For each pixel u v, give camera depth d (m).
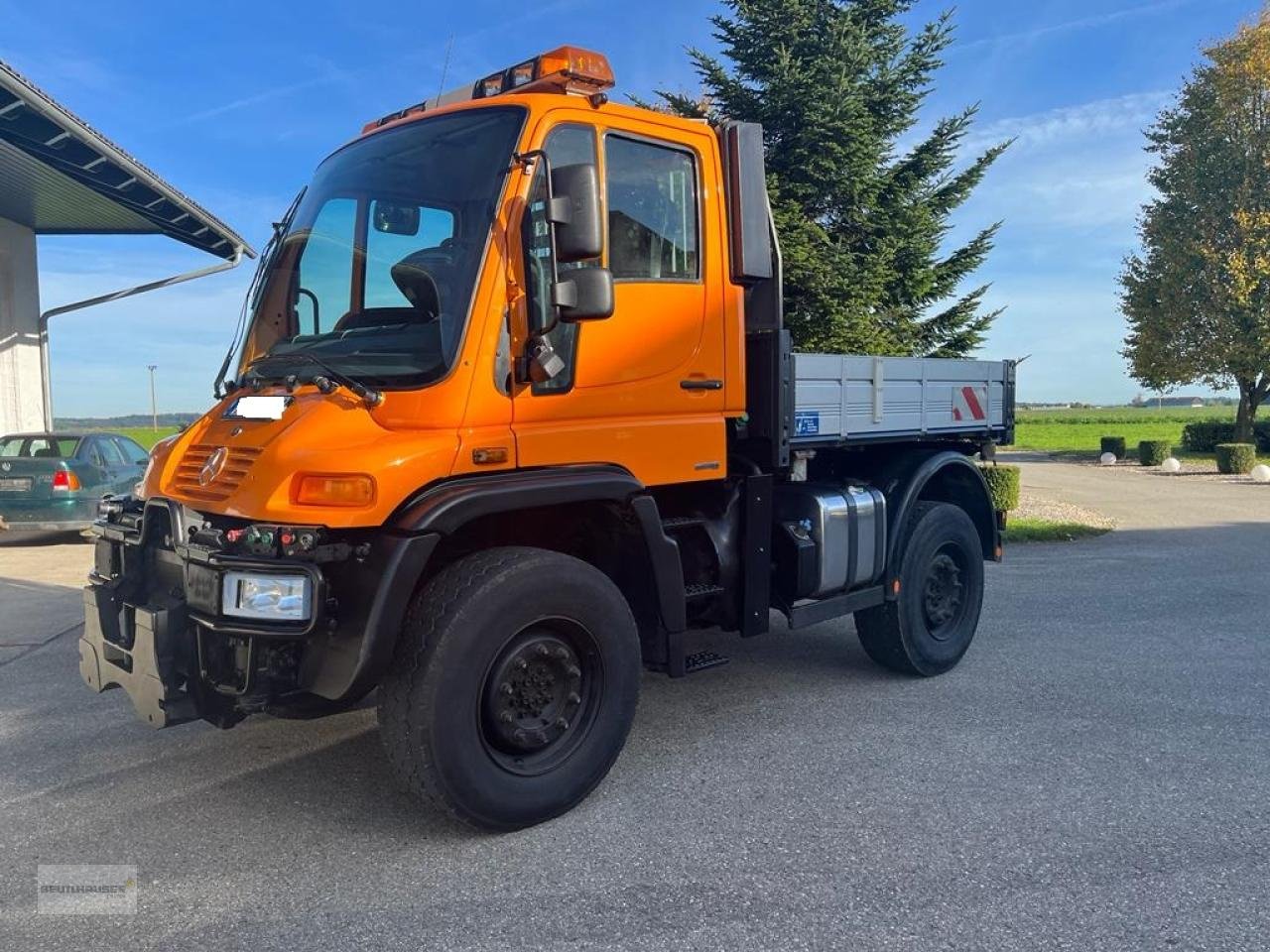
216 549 3.47
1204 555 11.03
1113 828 3.76
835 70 13.38
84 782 4.33
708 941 2.98
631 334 4.19
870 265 13.75
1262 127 31.48
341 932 3.05
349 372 3.79
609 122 4.13
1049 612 7.89
